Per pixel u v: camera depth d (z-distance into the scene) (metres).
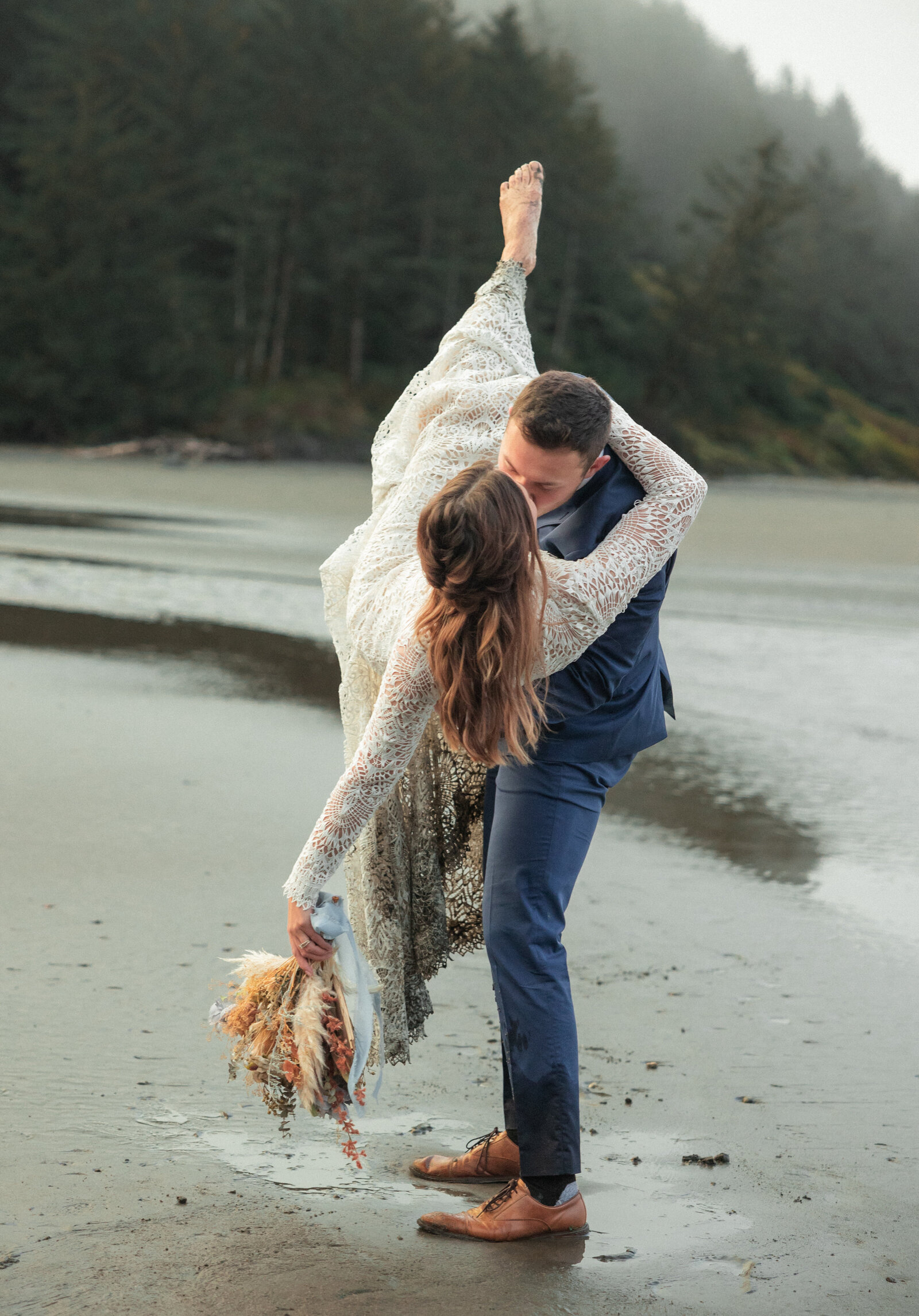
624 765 2.16
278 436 55.69
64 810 4.54
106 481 29.97
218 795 4.90
